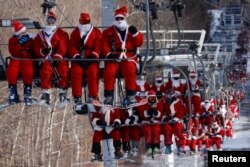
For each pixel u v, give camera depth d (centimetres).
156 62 2366
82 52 1845
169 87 2556
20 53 1844
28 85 1844
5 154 3769
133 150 2267
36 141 3856
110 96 1858
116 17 1844
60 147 3875
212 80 3438
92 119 2147
